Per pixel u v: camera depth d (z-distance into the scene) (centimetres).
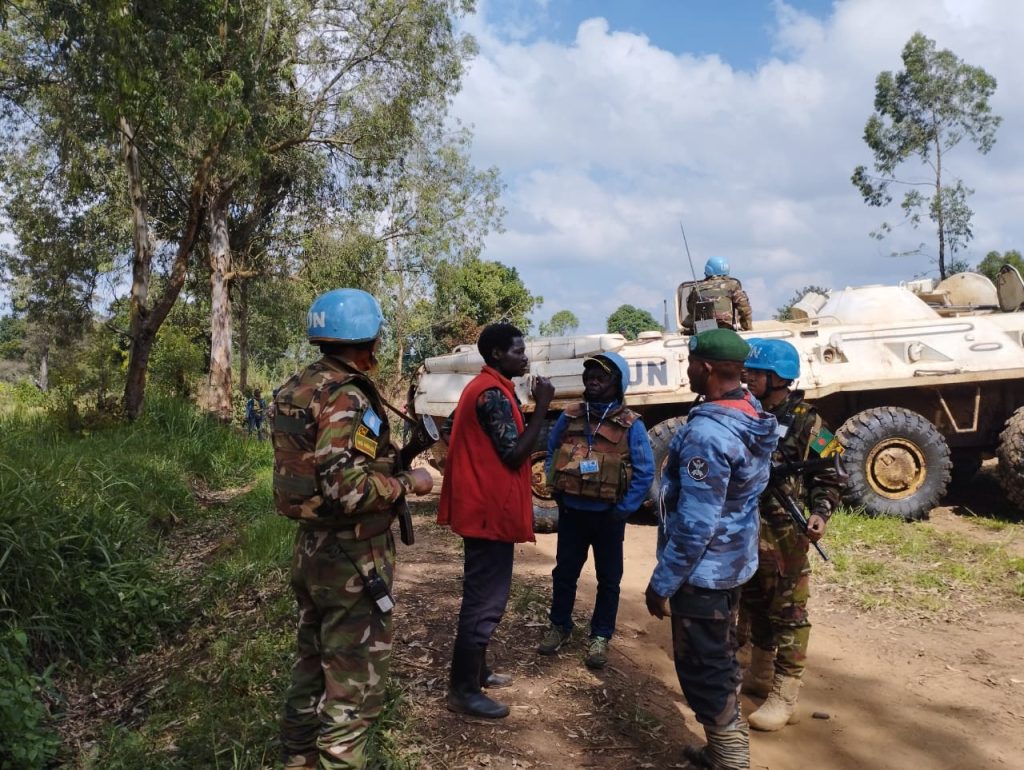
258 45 1372
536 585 570
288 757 296
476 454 352
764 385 359
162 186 1847
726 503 291
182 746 349
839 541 673
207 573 583
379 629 278
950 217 2764
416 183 2114
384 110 1877
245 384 2578
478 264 3584
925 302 915
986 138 2750
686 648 295
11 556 497
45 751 356
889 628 502
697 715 298
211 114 1135
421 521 796
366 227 2114
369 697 276
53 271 1814
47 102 1252
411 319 2506
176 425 1285
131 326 1340
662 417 839
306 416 267
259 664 416
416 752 332
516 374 366
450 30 1872
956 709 395
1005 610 530
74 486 691
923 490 750
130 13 1012
